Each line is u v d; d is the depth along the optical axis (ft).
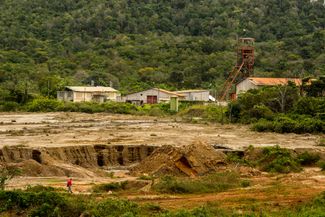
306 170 301.43
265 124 474.49
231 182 250.16
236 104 556.92
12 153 307.99
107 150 336.90
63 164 295.28
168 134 424.46
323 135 444.96
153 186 231.30
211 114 601.21
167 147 304.91
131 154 339.57
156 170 280.51
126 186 238.68
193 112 634.02
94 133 418.72
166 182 232.73
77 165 312.91
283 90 557.33
